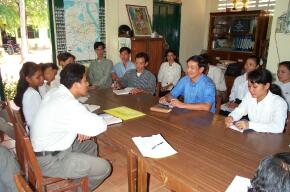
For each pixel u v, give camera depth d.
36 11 3.85
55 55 3.91
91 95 2.63
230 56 5.07
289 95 2.53
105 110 2.12
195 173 1.17
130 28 4.43
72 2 3.88
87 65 4.25
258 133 1.65
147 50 4.43
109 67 3.70
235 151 1.39
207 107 2.15
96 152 2.05
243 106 1.97
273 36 2.92
